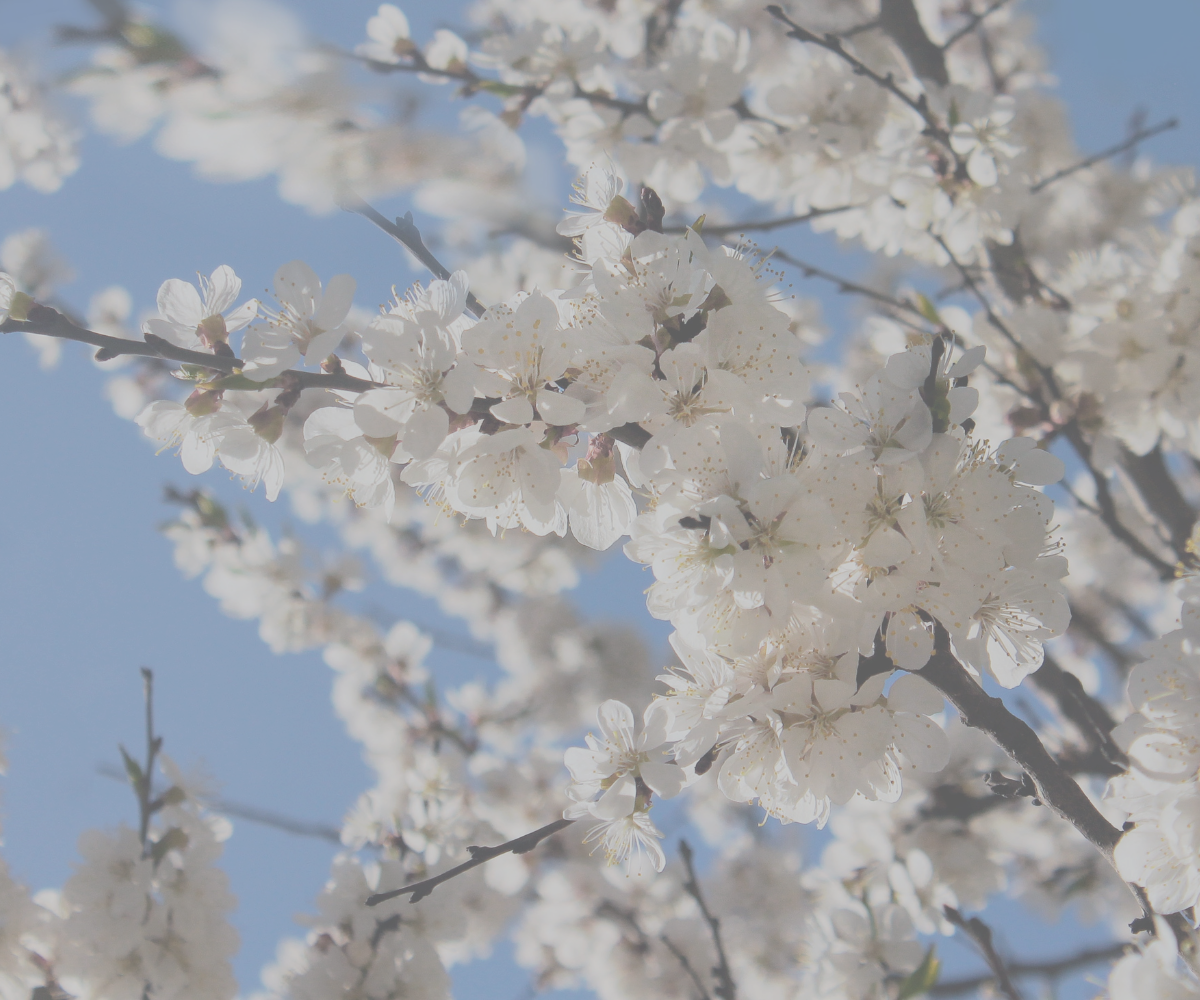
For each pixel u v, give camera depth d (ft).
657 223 8.14
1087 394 14.43
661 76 18.01
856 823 18.30
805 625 7.45
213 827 14.94
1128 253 15.51
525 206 5.28
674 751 8.31
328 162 4.74
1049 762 7.76
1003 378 14.51
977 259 17.70
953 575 7.26
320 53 4.47
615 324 7.41
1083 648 20.22
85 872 14.12
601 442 8.12
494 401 7.66
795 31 15.20
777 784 7.71
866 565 7.22
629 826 8.64
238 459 8.32
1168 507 15.16
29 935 14.93
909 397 7.36
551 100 17.63
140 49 4.16
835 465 7.25
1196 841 7.48
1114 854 7.64
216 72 4.34
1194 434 14.08
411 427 7.34
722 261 7.73
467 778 23.85
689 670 8.07
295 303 8.06
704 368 7.38
